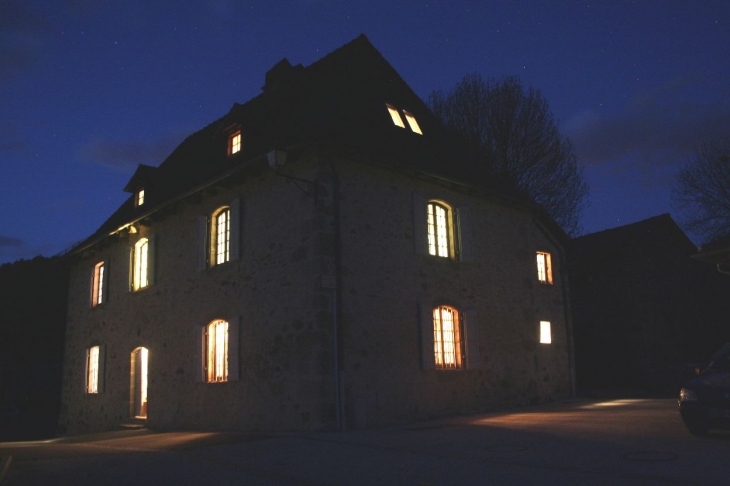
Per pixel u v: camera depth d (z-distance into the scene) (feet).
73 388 64.54
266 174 43.37
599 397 58.59
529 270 54.29
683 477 18.79
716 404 24.86
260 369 40.75
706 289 86.07
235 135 49.65
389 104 52.08
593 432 28.84
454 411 43.75
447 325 45.70
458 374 44.91
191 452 31.14
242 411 41.63
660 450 23.15
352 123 44.29
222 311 45.01
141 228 57.11
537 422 34.50
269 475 23.68
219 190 47.57
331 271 38.32
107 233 59.47
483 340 47.83
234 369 42.52
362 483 21.15
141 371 54.85
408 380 41.22
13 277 113.80
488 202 52.03
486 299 49.11
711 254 37.52
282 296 40.04
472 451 25.94
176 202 50.49
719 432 27.30
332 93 46.55
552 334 55.93
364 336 39.32
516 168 76.48
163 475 24.62
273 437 34.78
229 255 45.03
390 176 43.86
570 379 56.54
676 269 83.41
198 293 47.93
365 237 40.98
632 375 72.43
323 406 36.14
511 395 49.06
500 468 21.93
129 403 54.34
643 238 79.51
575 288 80.02
